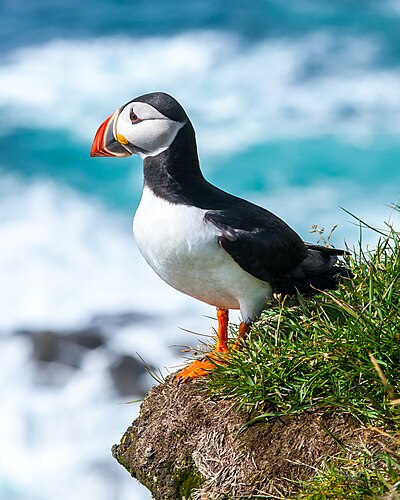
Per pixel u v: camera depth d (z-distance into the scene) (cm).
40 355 1363
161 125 621
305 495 530
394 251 674
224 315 665
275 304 652
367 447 545
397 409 552
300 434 572
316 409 582
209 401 618
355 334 595
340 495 514
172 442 620
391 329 589
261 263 614
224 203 628
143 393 1281
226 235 602
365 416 567
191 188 625
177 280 638
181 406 625
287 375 592
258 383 593
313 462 559
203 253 609
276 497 551
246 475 573
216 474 585
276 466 567
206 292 638
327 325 607
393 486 493
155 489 620
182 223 609
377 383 570
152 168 629
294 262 635
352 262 697
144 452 631
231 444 589
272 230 623
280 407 589
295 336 627
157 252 625
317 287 659
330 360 586
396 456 531
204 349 715
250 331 643
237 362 607
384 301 613
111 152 657
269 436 580
